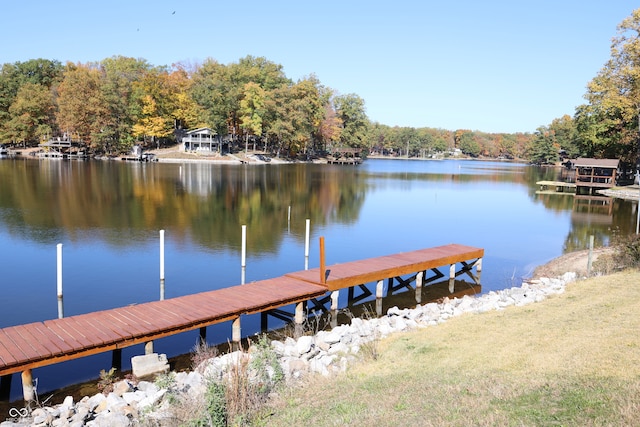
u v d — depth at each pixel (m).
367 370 8.97
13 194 37.19
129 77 88.44
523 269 21.64
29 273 18.16
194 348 12.23
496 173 94.06
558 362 7.95
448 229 31.11
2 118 86.88
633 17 58.16
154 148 90.75
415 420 6.25
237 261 20.88
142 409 7.65
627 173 75.50
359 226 31.00
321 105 102.19
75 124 79.00
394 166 111.31
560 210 41.56
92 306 15.06
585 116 71.31
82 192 39.72
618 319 10.35
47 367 10.95
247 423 6.84
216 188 47.03
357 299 17.23
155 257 21.02
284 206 37.78
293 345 10.97
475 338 10.20
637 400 5.96
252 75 97.94
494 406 6.40
